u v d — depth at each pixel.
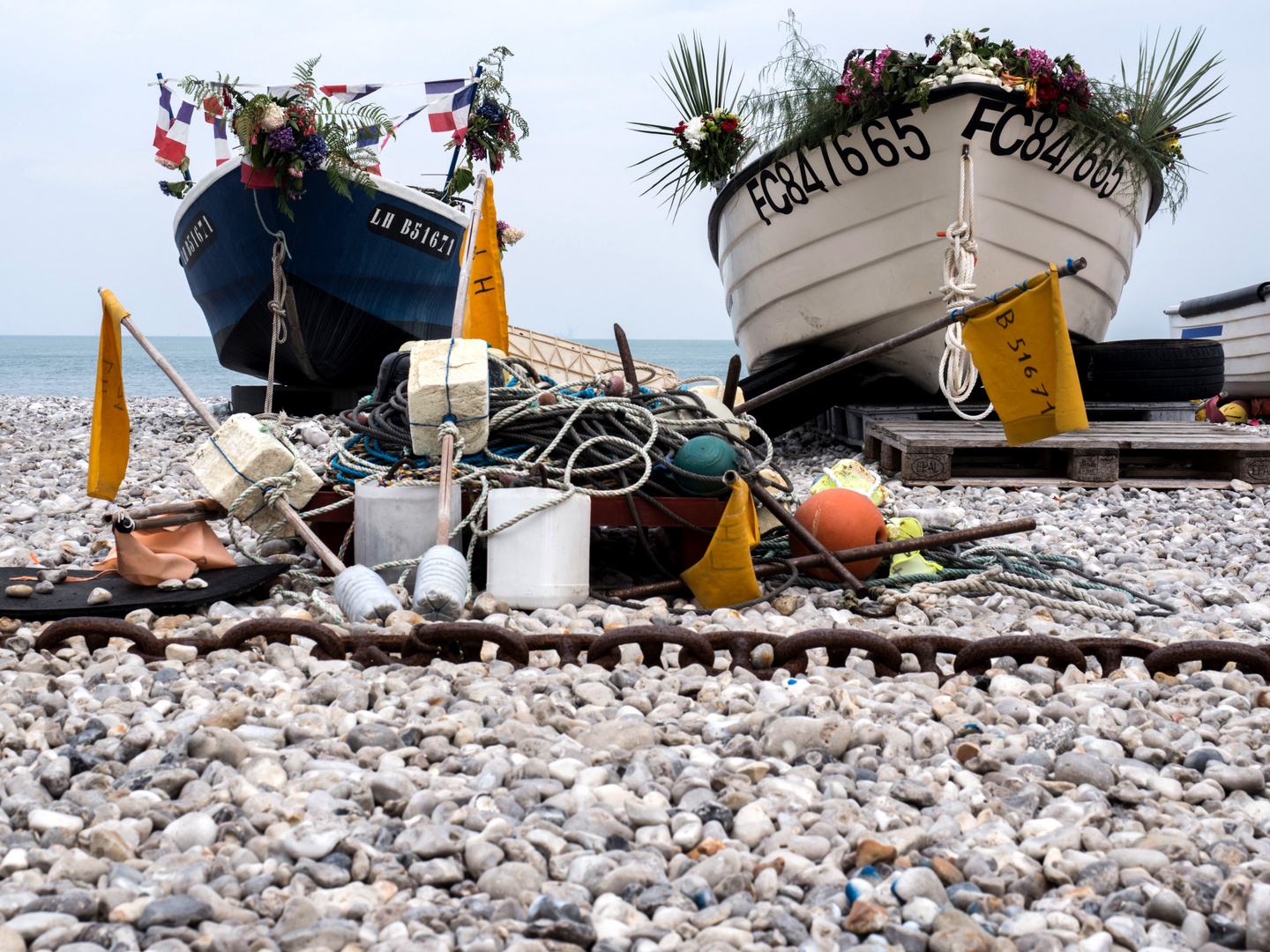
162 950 1.50
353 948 1.54
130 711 2.51
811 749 2.34
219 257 10.22
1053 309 4.03
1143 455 8.38
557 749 2.28
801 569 4.20
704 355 149.50
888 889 1.74
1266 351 15.25
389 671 2.91
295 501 4.08
